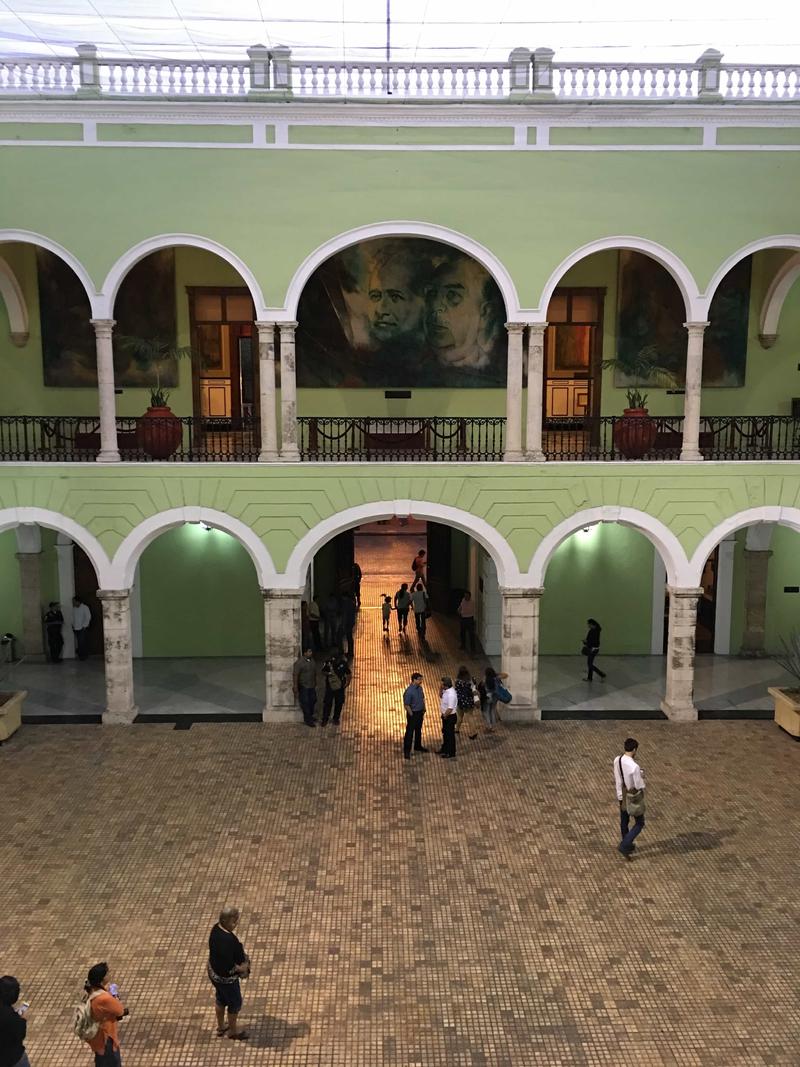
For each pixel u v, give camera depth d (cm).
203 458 1596
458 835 1143
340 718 1545
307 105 1386
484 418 1584
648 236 1444
